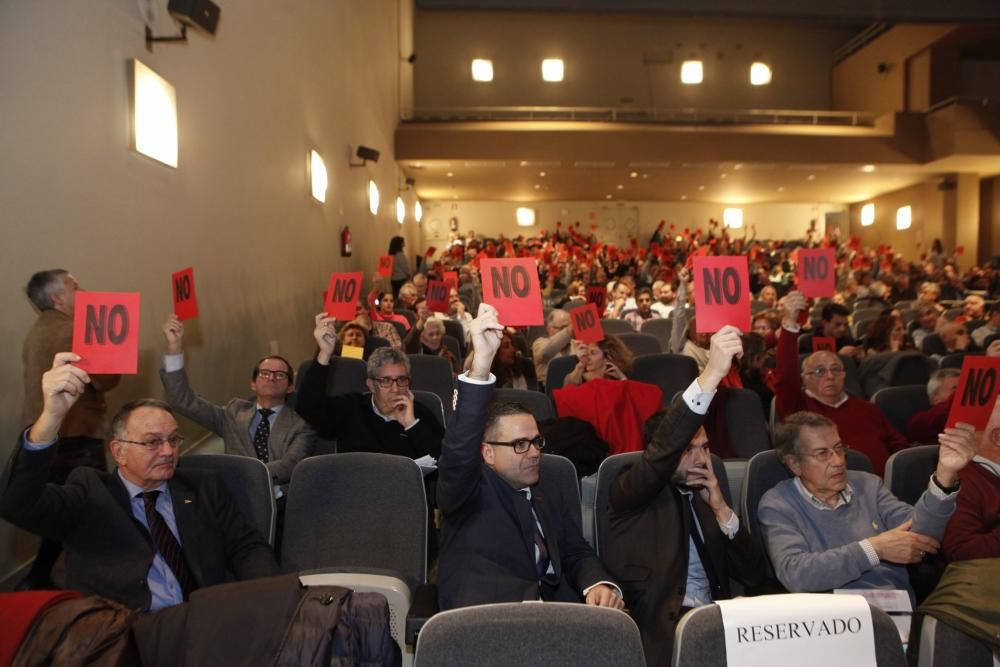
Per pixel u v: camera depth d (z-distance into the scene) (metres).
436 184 18.81
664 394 4.32
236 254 5.04
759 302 9.32
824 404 3.67
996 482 2.43
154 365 3.72
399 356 3.26
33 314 2.69
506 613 1.30
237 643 1.34
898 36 17.59
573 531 2.31
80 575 2.08
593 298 7.09
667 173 17.14
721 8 15.73
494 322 1.93
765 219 22.66
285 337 6.34
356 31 10.12
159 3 3.85
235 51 5.02
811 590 2.23
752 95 20.16
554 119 17.34
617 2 15.80
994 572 1.66
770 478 2.54
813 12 15.61
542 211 22.53
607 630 1.29
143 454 2.14
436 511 3.39
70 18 2.96
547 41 19.56
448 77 19.47
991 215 18.53
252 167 5.40
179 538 2.20
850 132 16.27
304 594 1.42
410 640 1.90
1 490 1.94
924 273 15.30
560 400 3.62
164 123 3.81
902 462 2.68
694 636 1.28
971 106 15.74
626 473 2.29
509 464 2.14
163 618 1.38
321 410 3.25
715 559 2.27
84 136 3.06
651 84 19.80
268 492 2.45
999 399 2.49
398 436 3.25
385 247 13.41
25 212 2.64
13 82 2.58
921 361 5.00
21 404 2.62
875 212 21.17
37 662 1.29
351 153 9.67
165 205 3.87
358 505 2.46
